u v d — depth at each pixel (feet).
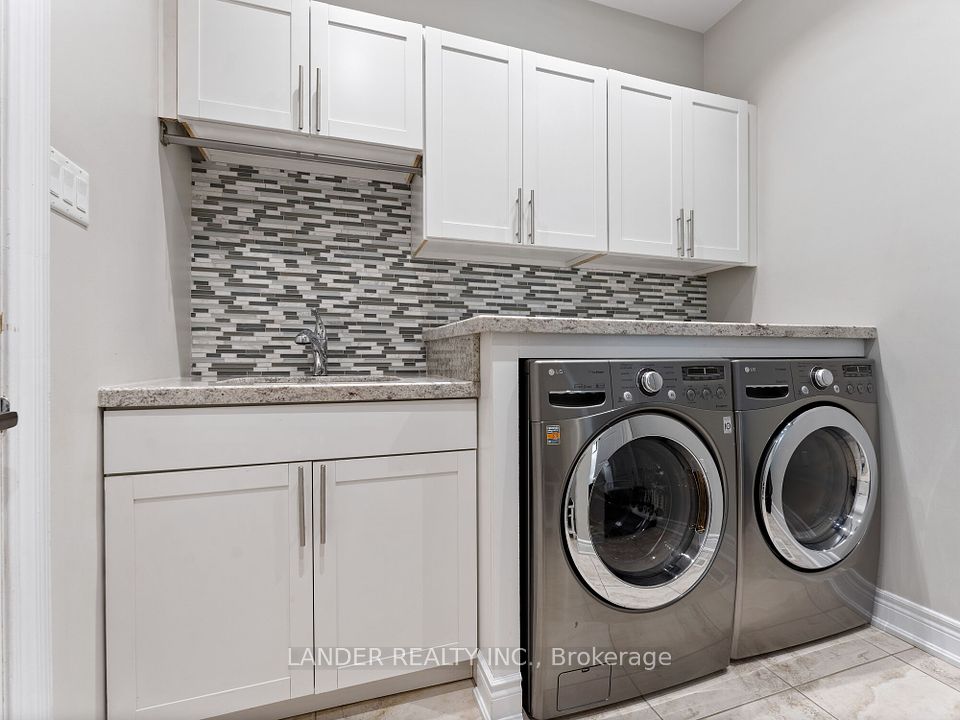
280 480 3.84
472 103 5.94
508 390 4.15
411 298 6.75
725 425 4.66
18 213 2.42
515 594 4.15
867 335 5.59
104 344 3.47
